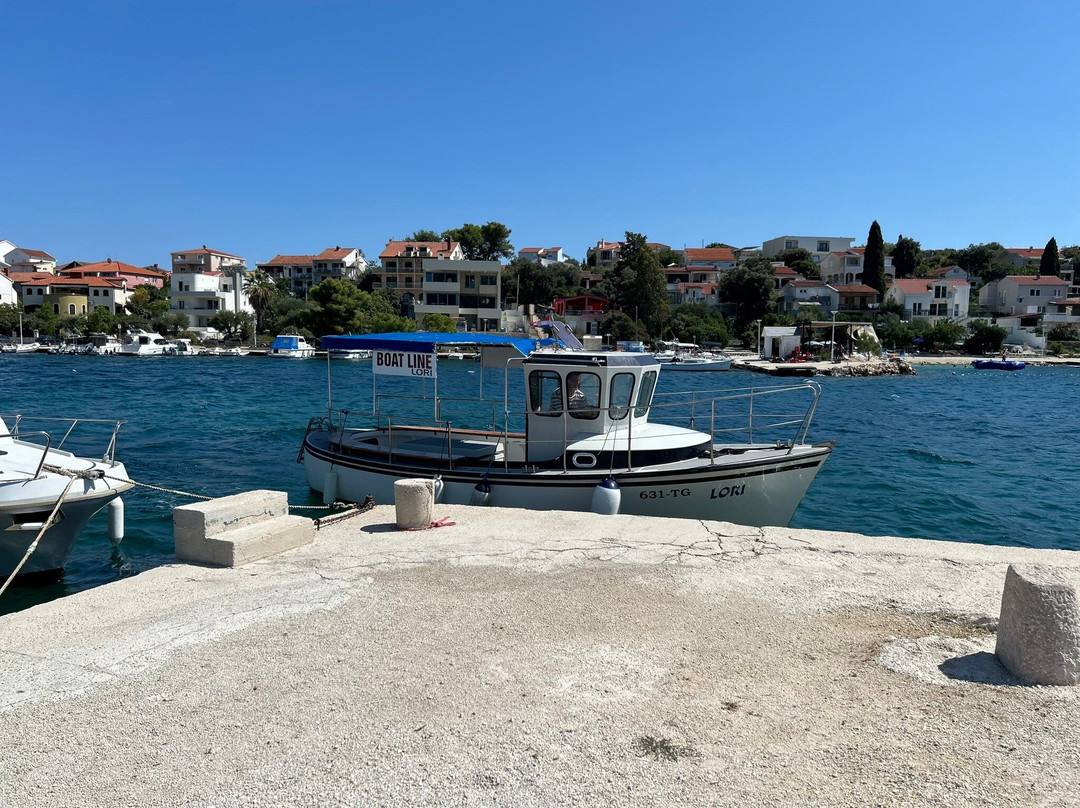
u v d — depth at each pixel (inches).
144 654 216.5
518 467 493.7
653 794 148.8
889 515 652.7
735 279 3799.2
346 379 2080.5
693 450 490.6
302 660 211.9
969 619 237.1
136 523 558.6
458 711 182.4
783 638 224.4
